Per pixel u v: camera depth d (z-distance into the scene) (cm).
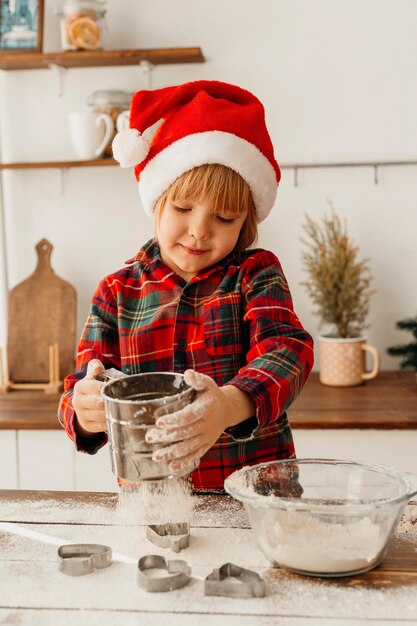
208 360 112
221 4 207
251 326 108
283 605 68
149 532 82
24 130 218
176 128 109
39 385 212
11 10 203
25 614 67
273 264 116
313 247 210
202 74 211
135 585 72
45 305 218
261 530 75
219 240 107
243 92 114
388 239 214
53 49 212
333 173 212
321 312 206
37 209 221
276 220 215
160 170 110
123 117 197
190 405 74
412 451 170
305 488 85
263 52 208
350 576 73
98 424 91
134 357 115
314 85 209
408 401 184
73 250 222
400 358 219
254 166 110
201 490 100
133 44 210
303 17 206
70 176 219
